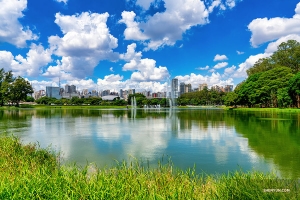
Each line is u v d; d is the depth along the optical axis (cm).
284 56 8331
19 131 2567
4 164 869
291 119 3703
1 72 11238
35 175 672
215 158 1352
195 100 16175
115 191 564
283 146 1636
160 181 700
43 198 550
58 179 629
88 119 4266
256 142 1803
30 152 1227
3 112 6769
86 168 741
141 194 558
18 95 10794
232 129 2598
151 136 2195
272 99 7512
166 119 4209
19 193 551
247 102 8812
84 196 543
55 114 5912
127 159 1351
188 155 1434
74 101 15500
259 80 7762
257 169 1123
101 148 1655
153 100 14888
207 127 2845
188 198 571
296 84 6003
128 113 6531
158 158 1371
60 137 2156
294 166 1163
